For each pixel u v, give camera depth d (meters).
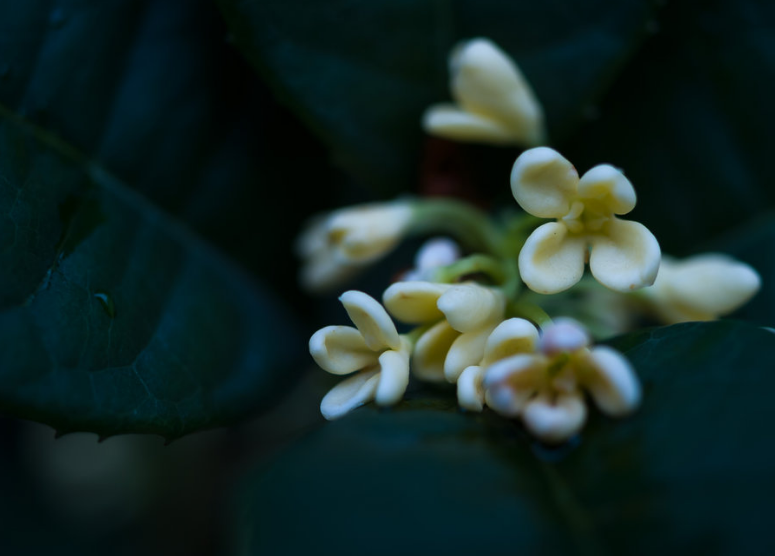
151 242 0.09
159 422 0.08
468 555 0.07
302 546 0.07
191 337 0.09
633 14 0.09
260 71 0.09
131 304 0.09
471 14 0.09
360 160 0.09
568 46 0.09
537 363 0.07
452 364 0.08
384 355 0.08
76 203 0.09
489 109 0.09
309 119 0.09
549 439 0.07
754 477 0.07
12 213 0.08
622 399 0.07
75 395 0.08
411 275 0.09
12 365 0.07
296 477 0.07
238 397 0.09
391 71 0.09
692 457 0.07
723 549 0.06
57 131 0.09
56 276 0.08
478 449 0.07
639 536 0.07
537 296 0.09
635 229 0.08
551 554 0.07
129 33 0.09
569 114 0.09
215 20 0.09
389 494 0.07
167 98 0.09
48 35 0.09
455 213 0.09
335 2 0.09
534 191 0.08
